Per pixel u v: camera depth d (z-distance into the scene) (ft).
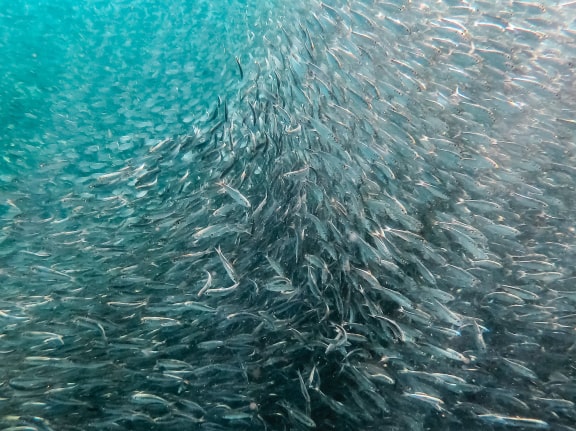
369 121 4.50
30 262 4.42
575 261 3.78
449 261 3.88
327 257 3.96
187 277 4.13
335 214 4.03
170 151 5.15
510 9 5.46
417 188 4.11
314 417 3.32
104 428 3.13
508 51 5.04
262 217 4.19
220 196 4.64
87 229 4.71
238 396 3.30
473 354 3.43
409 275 3.89
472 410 3.13
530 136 4.57
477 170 4.41
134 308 3.85
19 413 3.08
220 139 5.53
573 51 5.09
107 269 4.36
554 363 3.39
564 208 4.13
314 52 5.29
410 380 3.27
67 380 3.37
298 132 4.68
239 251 4.12
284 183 4.41
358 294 3.70
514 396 3.15
